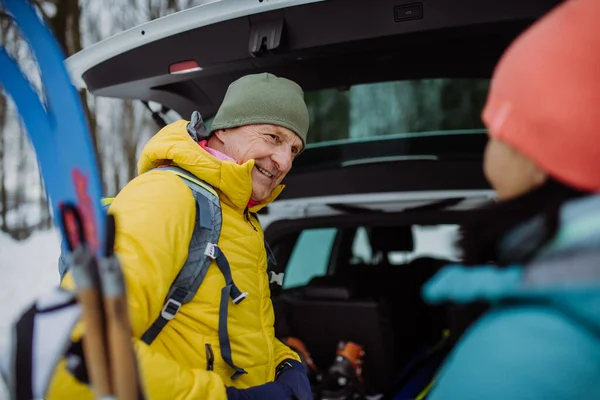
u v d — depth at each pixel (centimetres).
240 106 114
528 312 54
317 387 192
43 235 688
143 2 827
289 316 214
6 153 1040
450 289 61
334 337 208
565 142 52
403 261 297
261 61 144
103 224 61
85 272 61
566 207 53
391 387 207
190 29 142
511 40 144
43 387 71
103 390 62
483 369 54
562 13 56
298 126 117
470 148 224
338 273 275
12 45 535
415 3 123
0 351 73
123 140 984
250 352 102
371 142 229
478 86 208
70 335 73
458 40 148
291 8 131
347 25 130
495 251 62
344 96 224
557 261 51
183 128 109
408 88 215
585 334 51
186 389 87
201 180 103
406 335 246
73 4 659
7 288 485
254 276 107
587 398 49
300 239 259
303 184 231
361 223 213
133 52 153
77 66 163
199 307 97
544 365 51
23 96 68
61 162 65
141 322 87
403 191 222
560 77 53
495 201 63
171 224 93
